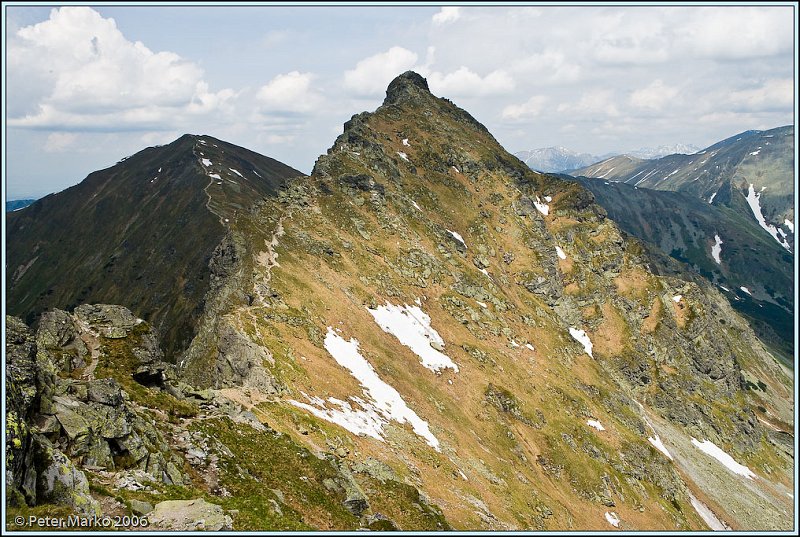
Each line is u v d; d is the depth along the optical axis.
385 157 164.88
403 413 73.19
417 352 97.12
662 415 145.75
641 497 95.00
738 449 146.38
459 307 123.38
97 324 49.81
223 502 30.61
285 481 38.41
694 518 100.12
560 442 94.31
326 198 133.25
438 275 129.00
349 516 38.47
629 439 108.50
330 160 148.38
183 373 75.75
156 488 30.47
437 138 195.12
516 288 154.50
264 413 51.97
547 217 188.12
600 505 86.19
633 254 192.38
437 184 174.38
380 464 51.81
